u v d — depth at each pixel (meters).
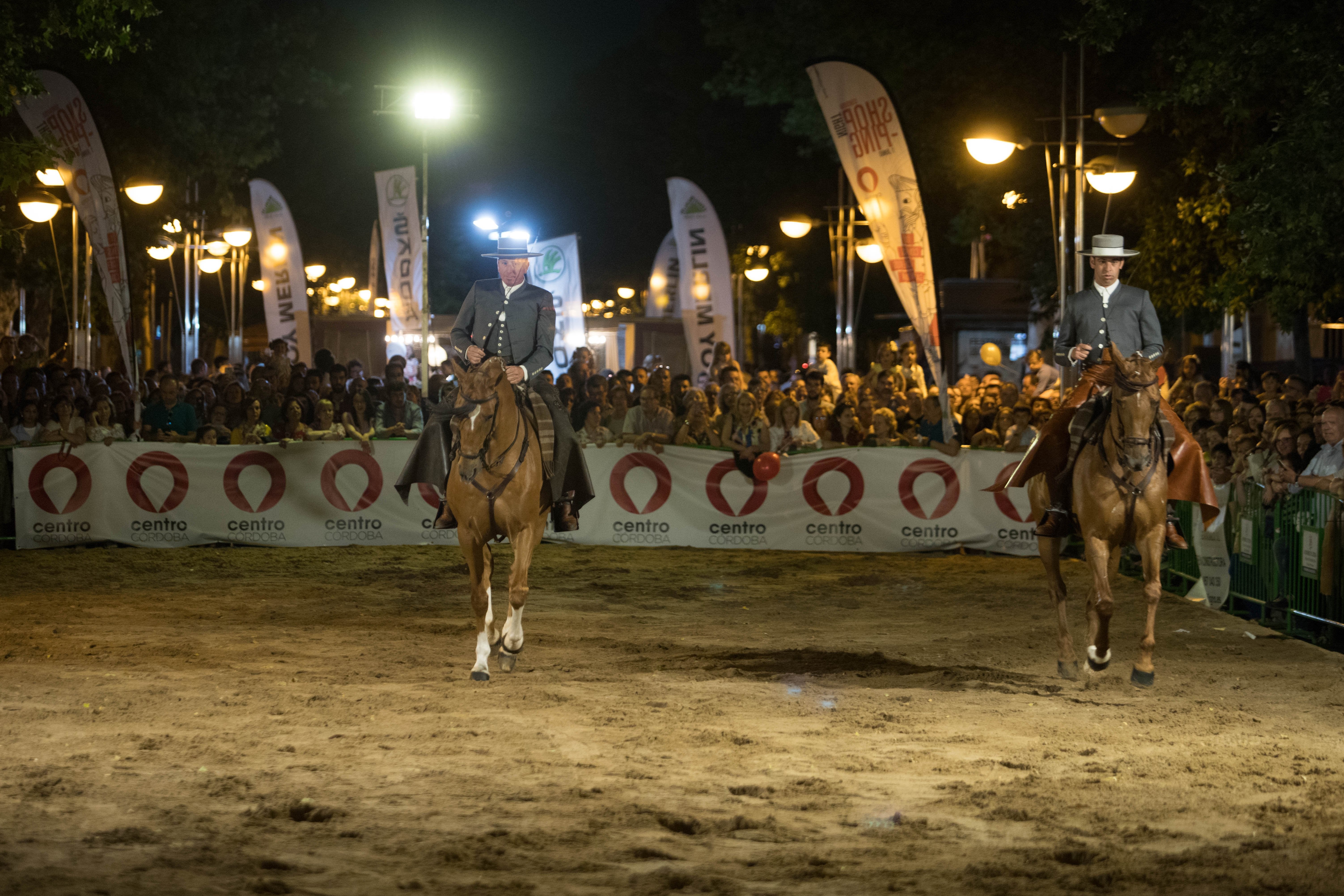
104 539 16.83
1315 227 16.02
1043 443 9.48
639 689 8.95
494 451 9.03
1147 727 7.98
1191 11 19.06
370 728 7.70
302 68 36.97
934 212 32.62
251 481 17.03
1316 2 15.62
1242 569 12.76
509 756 7.07
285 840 5.57
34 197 20.11
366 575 14.73
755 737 7.56
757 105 37.09
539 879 5.11
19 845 5.43
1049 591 12.20
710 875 5.17
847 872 5.24
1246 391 16.39
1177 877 5.21
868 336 47.09
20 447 16.62
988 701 8.70
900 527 16.89
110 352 40.09
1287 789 6.58
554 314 9.62
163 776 6.59
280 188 54.31
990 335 35.53
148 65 26.06
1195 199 20.55
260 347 55.38
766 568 15.48
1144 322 9.33
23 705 8.20
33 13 17.94
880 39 26.30
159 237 27.42
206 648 10.29
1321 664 10.05
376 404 18.69
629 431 17.67
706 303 25.84
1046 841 5.70
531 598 13.23
